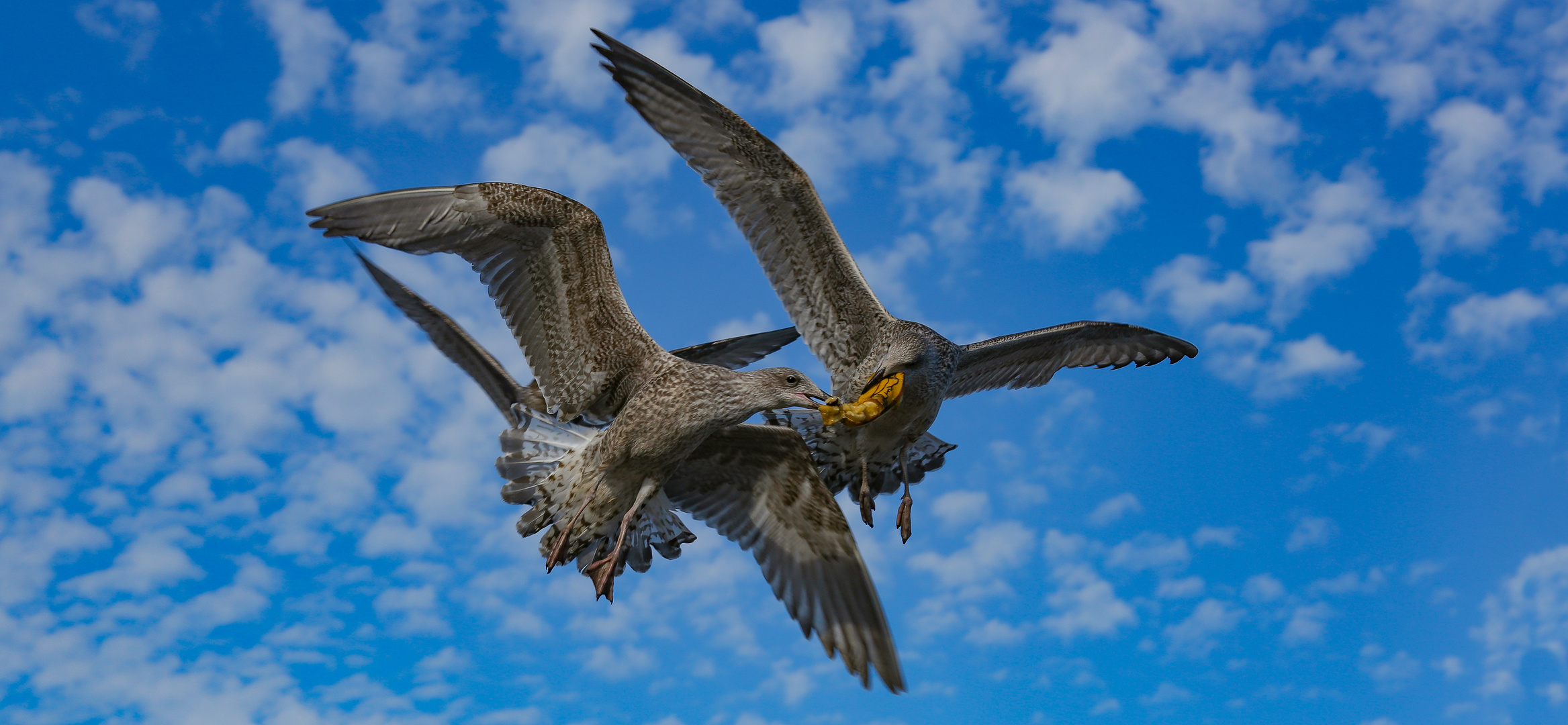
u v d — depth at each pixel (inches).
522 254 300.0
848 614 301.1
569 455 304.0
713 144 342.6
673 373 293.4
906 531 357.1
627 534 300.5
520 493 308.2
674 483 323.0
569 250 298.7
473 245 299.3
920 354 343.0
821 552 309.1
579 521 299.9
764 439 309.3
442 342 327.3
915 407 350.3
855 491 371.6
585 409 303.9
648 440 291.7
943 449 419.5
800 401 302.5
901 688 287.9
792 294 358.9
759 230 352.2
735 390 296.0
